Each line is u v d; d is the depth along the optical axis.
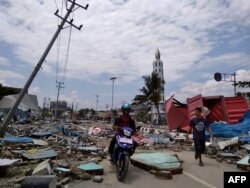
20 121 40.62
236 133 16.47
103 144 15.78
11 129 22.31
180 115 23.44
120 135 8.00
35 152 10.54
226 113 20.53
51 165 7.85
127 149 7.61
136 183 7.17
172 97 23.94
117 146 7.78
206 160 10.66
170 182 7.29
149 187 6.81
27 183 5.43
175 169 8.20
